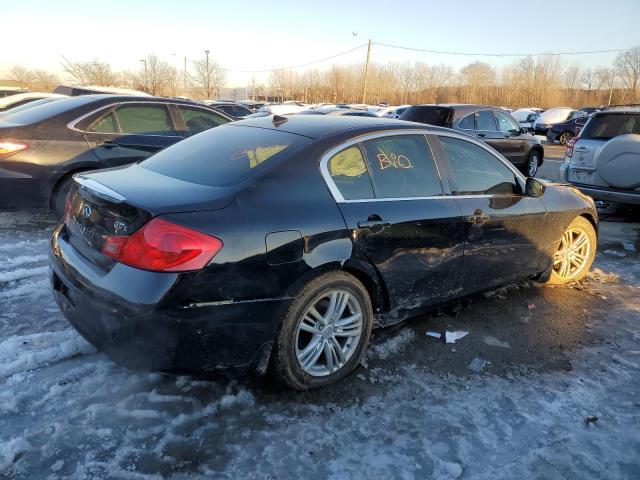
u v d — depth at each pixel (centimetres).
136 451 244
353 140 319
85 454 240
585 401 304
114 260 251
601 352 365
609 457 258
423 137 360
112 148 592
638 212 837
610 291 482
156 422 264
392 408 288
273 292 264
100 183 288
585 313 430
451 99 7388
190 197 260
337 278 291
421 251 335
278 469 239
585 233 490
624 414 293
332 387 304
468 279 378
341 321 303
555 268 480
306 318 285
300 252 272
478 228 370
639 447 266
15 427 253
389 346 355
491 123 1113
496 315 417
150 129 637
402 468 244
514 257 410
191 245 240
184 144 361
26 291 403
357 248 297
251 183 273
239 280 253
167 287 237
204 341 250
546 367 341
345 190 304
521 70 7300
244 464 241
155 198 257
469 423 278
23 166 540
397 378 318
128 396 282
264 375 294
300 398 291
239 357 263
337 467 242
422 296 350
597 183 734
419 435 267
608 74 7556
